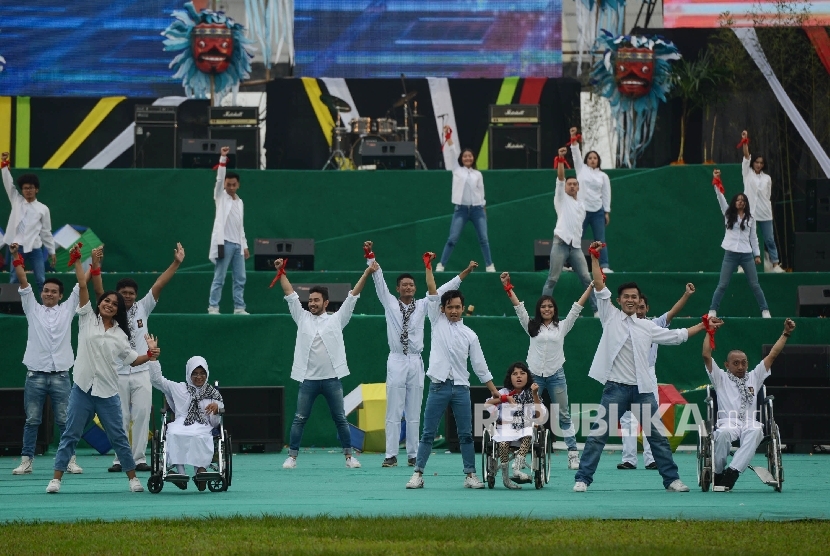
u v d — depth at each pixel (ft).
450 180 121.80
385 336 100.68
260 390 91.61
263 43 133.28
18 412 89.40
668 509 53.72
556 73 132.26
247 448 93.71
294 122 131.13
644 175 120.57
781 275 109.29
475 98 131.75
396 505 55.57
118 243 119.14
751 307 109.19
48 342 75.82
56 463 61.98
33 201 101.45
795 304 108.99
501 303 107.65
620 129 130.31
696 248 119.55
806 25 130.82
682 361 100.68
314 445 98.22
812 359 91.81
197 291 108.27
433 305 65.62
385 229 119.55
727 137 130.31
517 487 64.59
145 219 119.55
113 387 62.23
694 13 131.75
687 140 130.41
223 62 130.00
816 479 71.20
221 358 99.30
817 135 130.62
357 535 44.86
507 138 125.29
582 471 62.54
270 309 106.63
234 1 133.49
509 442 64.28
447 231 119.55
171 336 99.09
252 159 125.70
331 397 78.23
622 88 128.98
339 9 132.16
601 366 62.34
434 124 131.54
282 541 43.55
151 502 57.26
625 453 78.28
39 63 130.21
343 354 78.43
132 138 130.21
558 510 53.26
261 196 120.67
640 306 73.56
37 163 129.18
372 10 132.16
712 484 64.69
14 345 98.07
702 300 108.99
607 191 109.81
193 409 64.39
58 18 130.62
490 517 49.49
